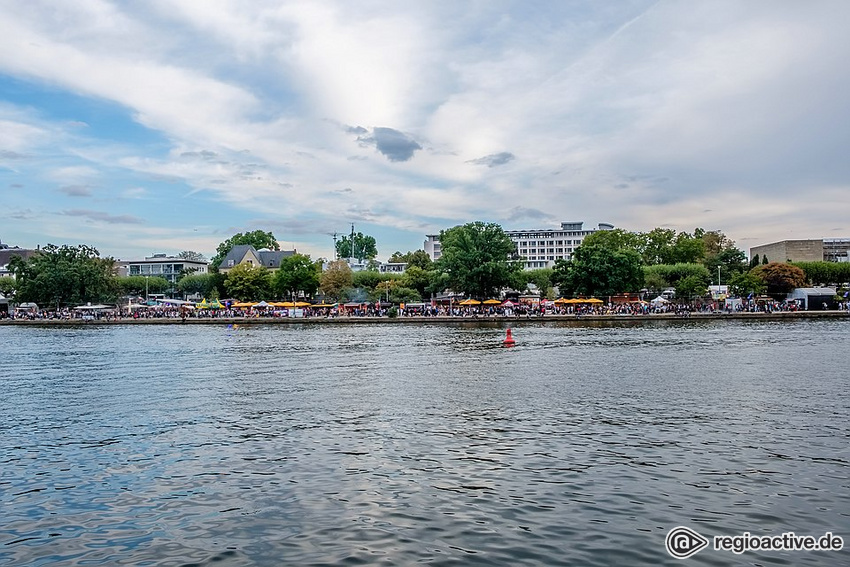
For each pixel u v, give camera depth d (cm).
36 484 1892
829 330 8306
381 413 2881
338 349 6159
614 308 11862
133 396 3453
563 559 1357
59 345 7044
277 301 15412
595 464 2020
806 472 1930
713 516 1587
